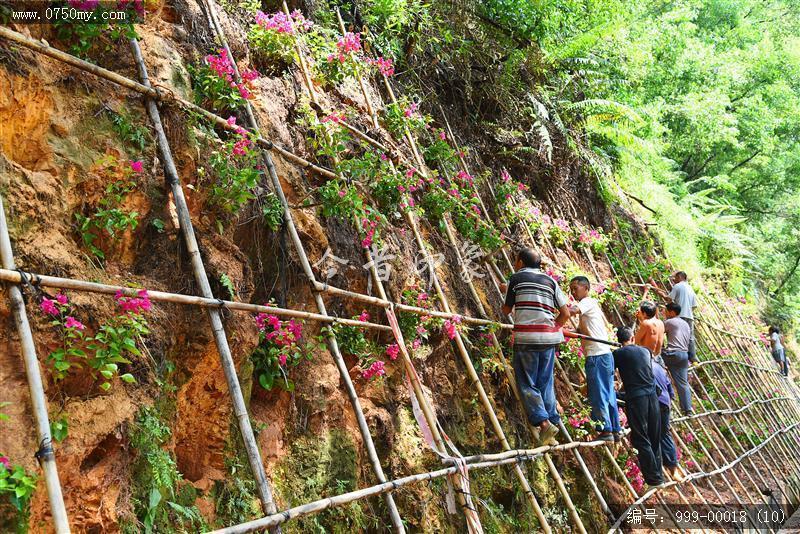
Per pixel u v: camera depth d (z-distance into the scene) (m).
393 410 4.32
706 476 7.51
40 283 2.35
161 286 2.99
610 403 5.73
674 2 15.55
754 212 21.28
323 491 3.55
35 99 2.69
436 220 5.75
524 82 8.27
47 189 2.61
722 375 10.67
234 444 3.21
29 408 2.25
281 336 3.40
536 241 7.43
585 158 9.20
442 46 7.14
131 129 3.06
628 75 10.99
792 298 20.56
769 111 19.44
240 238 3.61
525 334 5.05
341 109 5.11
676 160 18.17
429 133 6.43
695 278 12.29
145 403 2.72
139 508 2.62
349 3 6.00
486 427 5.07
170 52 3.57
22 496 2.04
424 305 4.76
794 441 11.83
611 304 8.40
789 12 24.44
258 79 4.32
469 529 4.19
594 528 5.63
